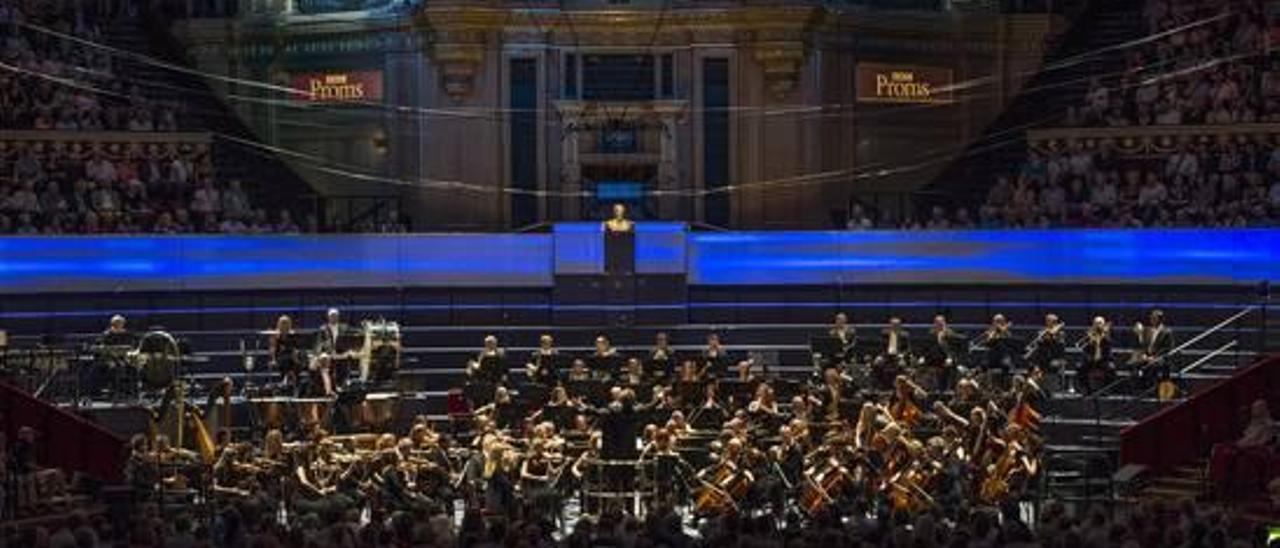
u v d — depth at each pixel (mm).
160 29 48969
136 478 33812
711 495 33781
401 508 32156
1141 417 38406
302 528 23891
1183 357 41750
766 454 34188
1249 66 46094
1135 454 36938
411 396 39062
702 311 44531
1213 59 46438
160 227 44062
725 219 47188
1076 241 44062
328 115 47875
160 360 37938
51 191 43750
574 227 44312
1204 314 42844
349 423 37719
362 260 44219
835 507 30594
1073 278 44031
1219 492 34625
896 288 44656
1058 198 45406
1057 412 38969
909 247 44625
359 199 47469
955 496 33594
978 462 34719
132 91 46406
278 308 43719
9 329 41781
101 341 38938
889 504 33562
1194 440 37156
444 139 46969
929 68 48531
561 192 47031
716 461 34344
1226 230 43031
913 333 44188
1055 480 35781
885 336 39344
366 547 23781
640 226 44250
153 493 33656
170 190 44875
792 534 24250
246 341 42469
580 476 35094
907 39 48250
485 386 37812
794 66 46656
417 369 42562
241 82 47938
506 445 34312
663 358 38250
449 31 46156
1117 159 46062
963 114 48875
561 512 34781
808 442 34625
